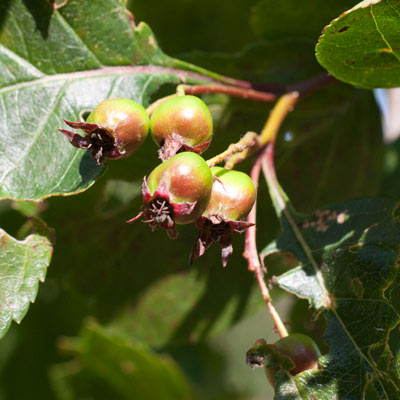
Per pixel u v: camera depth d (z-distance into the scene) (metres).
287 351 3.17
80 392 6.16
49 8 3.72
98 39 3.78
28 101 3.64
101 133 3.15
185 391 5.92
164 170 2.89
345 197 4.75
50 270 4.90
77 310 5.95
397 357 3.22
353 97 4.61
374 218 3.54
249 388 8.16
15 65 3.67
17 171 3.52
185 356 7.17
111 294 5.04
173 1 5.19
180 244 4.95
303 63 4.44
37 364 6.09
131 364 5.77
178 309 5.05
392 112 5.75
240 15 5.25
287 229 3.69
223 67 4.41
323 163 4.66
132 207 4.84
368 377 3.20
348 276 3.45
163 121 3.13
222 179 3.08
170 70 3.90
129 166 4.51
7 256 3.43
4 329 3.31
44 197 3.44
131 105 3.15
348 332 3.34
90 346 5.70
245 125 4.40
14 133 3.58
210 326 5.03
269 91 4.16
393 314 3.28
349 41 3.30
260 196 4.55
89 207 4.77
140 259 4.98
